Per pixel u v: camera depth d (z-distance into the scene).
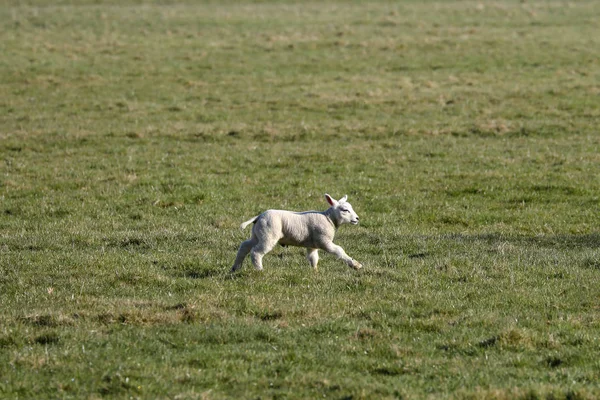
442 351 10.12
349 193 21.53
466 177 22.95
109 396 8.67
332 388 8.94
